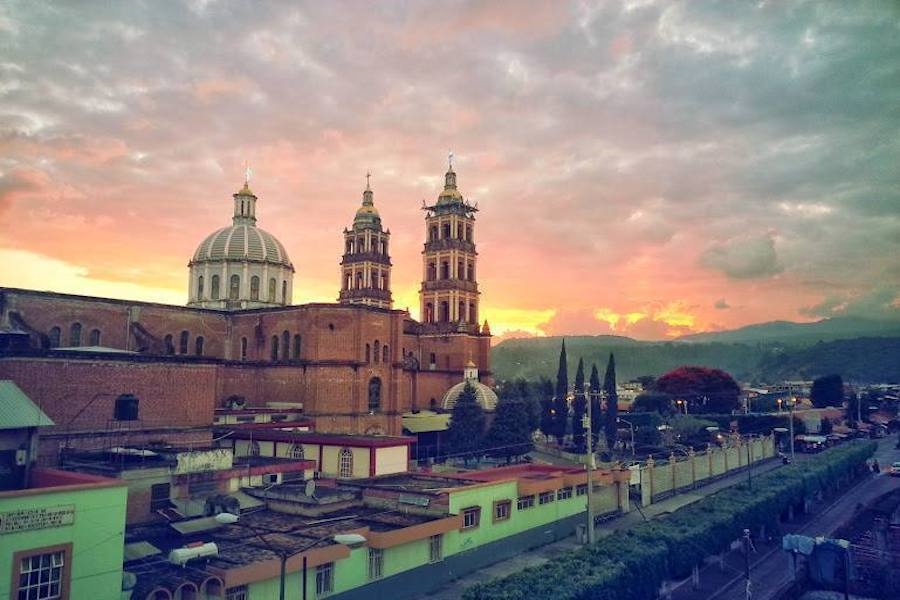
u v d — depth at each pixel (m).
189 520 35.03
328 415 72.25
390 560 35.06
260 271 89.12
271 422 66.62
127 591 26.09
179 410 50.09
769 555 47.69
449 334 108.19
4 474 28.38
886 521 41.19
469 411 85.75
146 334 69.75
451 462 84.81
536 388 121.62
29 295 61.62
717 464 81.31
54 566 23.58
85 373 44.81
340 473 52.22
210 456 40.78
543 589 28.83
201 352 78.44
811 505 64.50
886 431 139.62
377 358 77.88
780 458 99.62
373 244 116.88
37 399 42.41
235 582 26.62
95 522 24.83
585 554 34.41
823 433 123.00
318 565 30.34
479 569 41.59
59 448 42.56
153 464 37.97
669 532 39.06
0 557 22.03
